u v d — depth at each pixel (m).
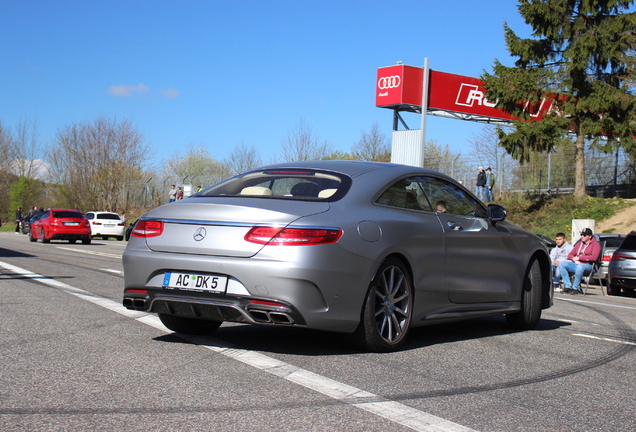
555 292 13.27
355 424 3.00
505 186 30.02
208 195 4.99
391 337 4.81
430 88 29.78
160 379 3.77
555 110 25.92
